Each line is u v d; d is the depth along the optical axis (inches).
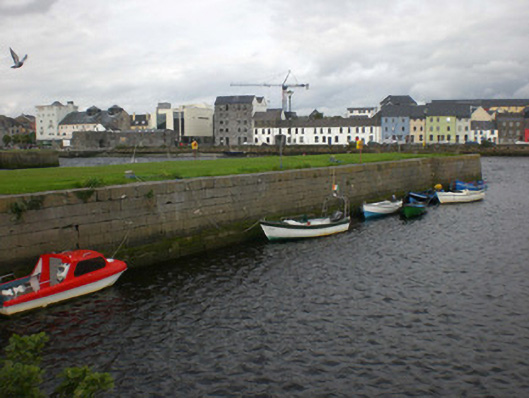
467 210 1435.8
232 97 4923.7
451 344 509.4
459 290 680.4
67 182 777.6
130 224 765.3
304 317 578.9
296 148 3996.1
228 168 1110.4
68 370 265.1
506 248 932.6
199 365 462.0
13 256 622.5
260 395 412.8
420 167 1771.7
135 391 416.8
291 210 1123.3
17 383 249.6
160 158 3966.5
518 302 633.6
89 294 635.5
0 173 964.0
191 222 869.8
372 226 1163.3
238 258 842.8
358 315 586.9
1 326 535.5
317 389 422.6
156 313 584.7
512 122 4840.1
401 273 763.4
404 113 4584.2
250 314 586.6
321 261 831.1
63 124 5748.0
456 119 4621.1
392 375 446.9
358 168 1384.1
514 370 457.1
